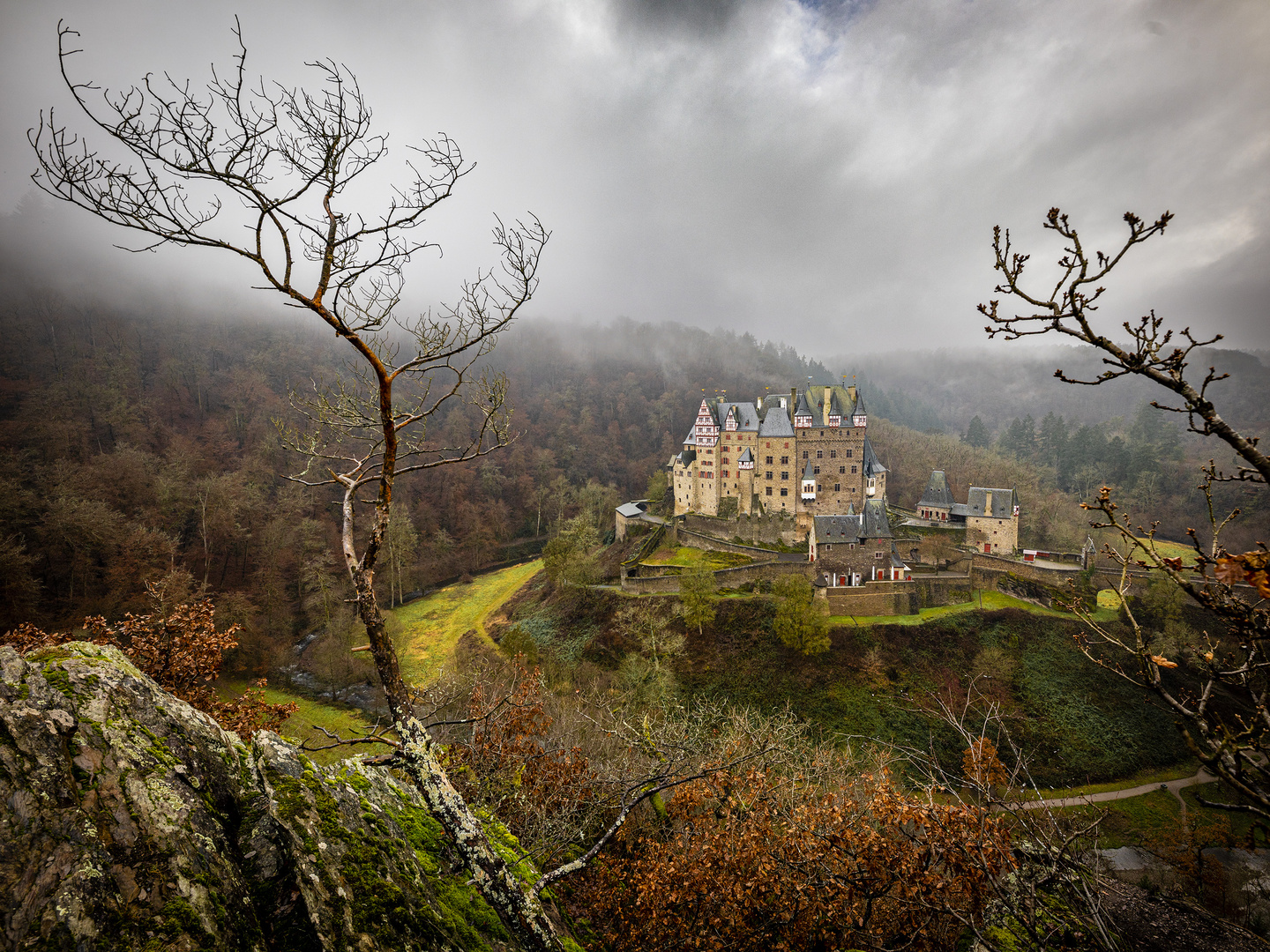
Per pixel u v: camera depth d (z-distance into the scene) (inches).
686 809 538.9
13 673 177.9
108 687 197.6
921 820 392.2
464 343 277.9
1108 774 1482.5
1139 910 435.5
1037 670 1786.4
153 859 163.2
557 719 924.0
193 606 531.5
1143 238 180.7
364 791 278.5
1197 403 182.5
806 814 447.5
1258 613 183.6
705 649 1908.2
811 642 1774.1
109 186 173.0
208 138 182.9
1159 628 1872.5
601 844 288.0
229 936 164.2
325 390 301.3
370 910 206.2
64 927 139.6
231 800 211.6
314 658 1937.7
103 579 1855.3
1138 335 189.9
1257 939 403.5
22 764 157.8
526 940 246.4
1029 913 340.5
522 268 265.3
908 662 1803.6
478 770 535.2
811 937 410.6
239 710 528.1
